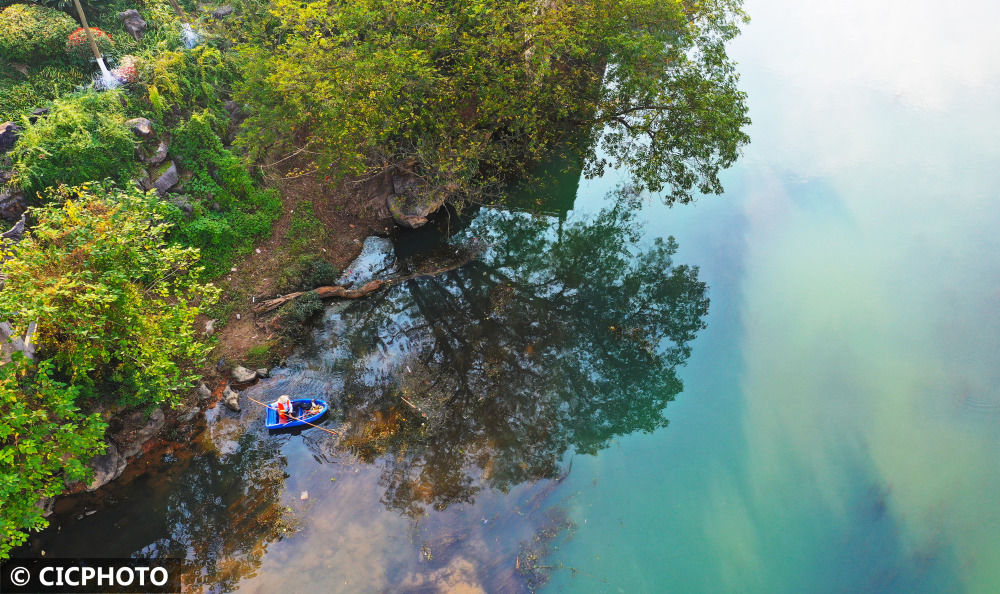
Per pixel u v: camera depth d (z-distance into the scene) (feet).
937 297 91.86
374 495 60.23
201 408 65.67
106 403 58.95
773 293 92.53
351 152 79.46
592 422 71.15
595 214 108.37
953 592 56.90
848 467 68.74
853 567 58.95
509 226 102.73
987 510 64.13
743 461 68.54
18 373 48.62
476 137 93.45
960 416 74.38
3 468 46.03
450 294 88.53
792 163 119.65
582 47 81.20
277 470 61.62
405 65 72.43
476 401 71.31
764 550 60.08
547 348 80.64
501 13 79.71
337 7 81.00
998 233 102.53
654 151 90.22
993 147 121.19
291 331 74.38
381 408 68.54
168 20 88.69
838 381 79.30
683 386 77.41
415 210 92.38
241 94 81.41
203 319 72.84
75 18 84.07
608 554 57.98
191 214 77.66
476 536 57.77
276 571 53.83
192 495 59.11
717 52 87.30
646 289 93.45
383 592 52.90
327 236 87.40
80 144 68.23
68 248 52.75
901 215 107.34
